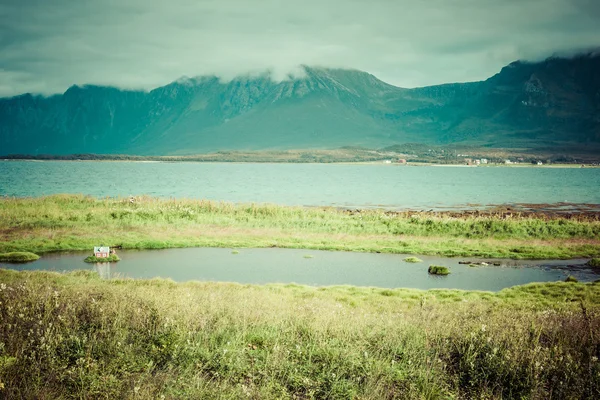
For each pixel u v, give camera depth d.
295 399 8.68
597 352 11.20
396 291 24.58
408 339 11.74
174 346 10.22
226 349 9.94
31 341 10.05
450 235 43.78
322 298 21.94
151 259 33.97
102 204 53.97
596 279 29.62
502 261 35.31
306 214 51.88
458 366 10.47
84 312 12.91
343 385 8.99
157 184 134.12
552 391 9.06
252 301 17.84
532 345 11.04
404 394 8.88
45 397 7.96
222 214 50.91
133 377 8.83
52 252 35.53
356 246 39.59
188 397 8.20
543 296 23.41
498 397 8.91
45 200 54.75
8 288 15.34
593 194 111.44
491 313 17.38
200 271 30.52
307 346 10.97
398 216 52.59
